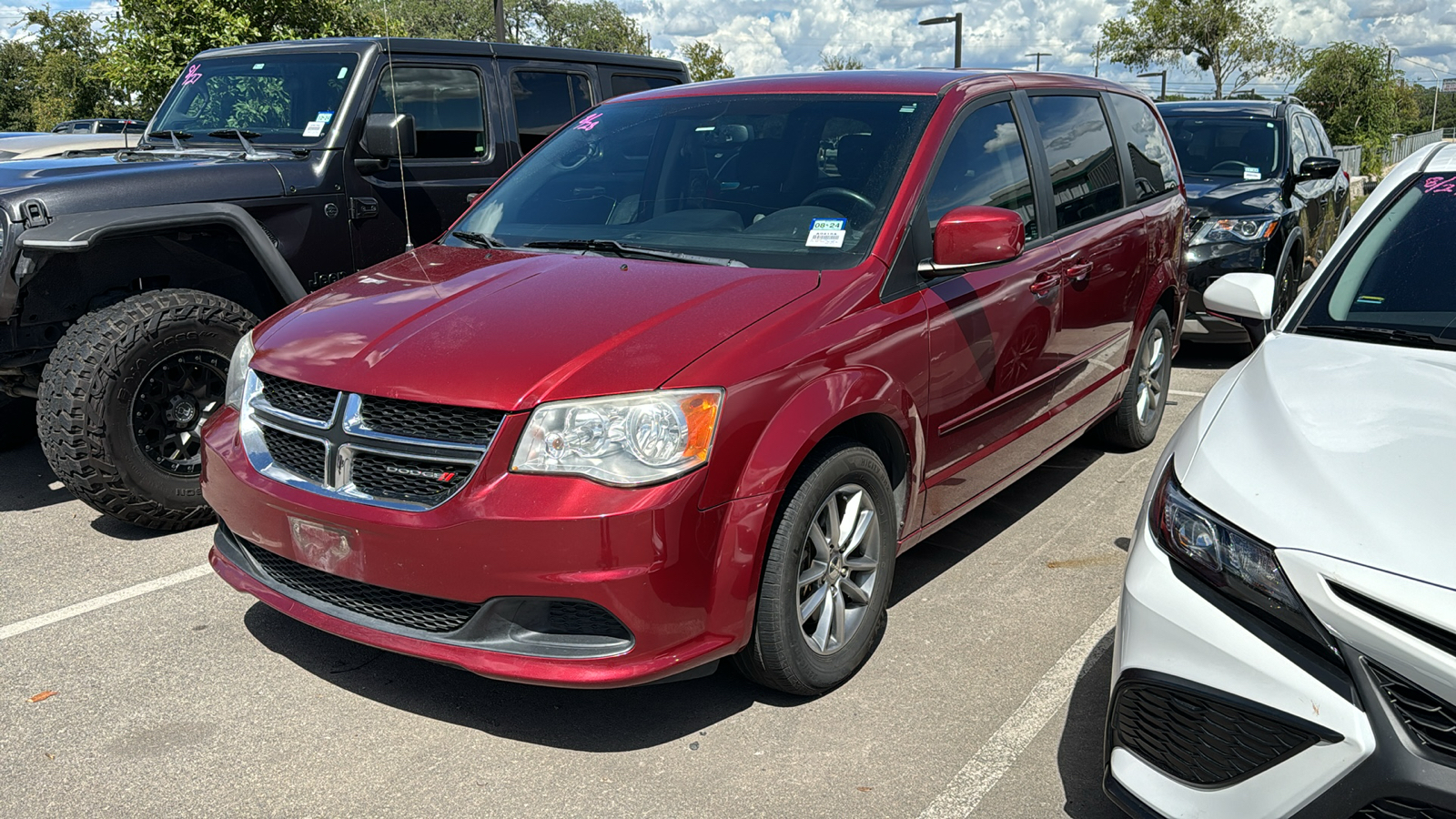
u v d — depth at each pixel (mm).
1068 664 3324
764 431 2781
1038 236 4113
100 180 4527
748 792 2695
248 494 3035
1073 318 4289
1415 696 1819
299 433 2967
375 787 2729
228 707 3119
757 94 4117
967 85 3961
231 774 2791
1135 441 5441
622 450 2613
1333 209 9594
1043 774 2758
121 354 4180
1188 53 40688
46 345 4547
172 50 13273
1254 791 1972
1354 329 2824
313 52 5867
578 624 2701
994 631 3555
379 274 3682
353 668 3348
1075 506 4730
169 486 4410
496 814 2615
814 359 2938
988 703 3102
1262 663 1958
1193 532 2133
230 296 5078
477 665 2686
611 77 7188
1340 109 37281
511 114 6434
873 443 3314
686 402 2664
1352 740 1843
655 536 2592
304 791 2717
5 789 2723
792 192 3619
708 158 3895
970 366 3578
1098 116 4887
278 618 3699
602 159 4145
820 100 3943
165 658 3414
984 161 3877
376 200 5625
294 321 3346
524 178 4270
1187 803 2082
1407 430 2184
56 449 4172
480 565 2629
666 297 3062
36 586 3980
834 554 3094
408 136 5328
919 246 3432
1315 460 2127
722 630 2768
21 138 7840
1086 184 4586
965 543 4324
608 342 2809
